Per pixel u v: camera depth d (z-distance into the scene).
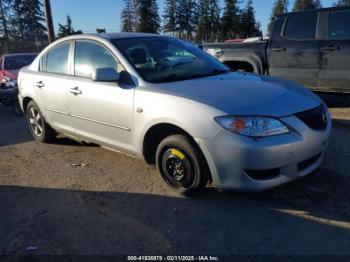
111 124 4.64
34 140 6.61
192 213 3.78
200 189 3.95
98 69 4.36
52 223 3.71
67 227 3.63
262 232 3.42
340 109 7.88
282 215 3.68
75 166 5.21
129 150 4.54
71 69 5.28
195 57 5.04
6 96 9.34
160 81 4.33
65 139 6.50
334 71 7.31
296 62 7.74
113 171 4.97
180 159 3.99
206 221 3.63
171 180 4.18
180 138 3.92
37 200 4.22
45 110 5.84
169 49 4.97
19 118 9.16
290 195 4.05
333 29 7.27
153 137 4.33
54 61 5.70
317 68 7.50
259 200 3.97
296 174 3.74
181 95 3.91
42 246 3.34
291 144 3.59
